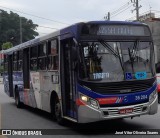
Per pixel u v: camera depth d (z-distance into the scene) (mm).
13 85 19266
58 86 12008
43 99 13898
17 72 18234
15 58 18719
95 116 10062
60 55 11719
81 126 11914
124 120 12703
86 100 10156
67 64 11492
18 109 17688
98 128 11414
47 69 13203
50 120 13602
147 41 11047
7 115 15297
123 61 10508
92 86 10109
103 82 10141
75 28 10523
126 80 10359
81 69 10281
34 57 15086
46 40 13305
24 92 16938
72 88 10922
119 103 10211
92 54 10312
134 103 10430
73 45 10570
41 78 14047
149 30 11172
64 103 11727
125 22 10789
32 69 15430
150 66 10938
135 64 10648
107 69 10312
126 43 10695
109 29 10578
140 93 10508
